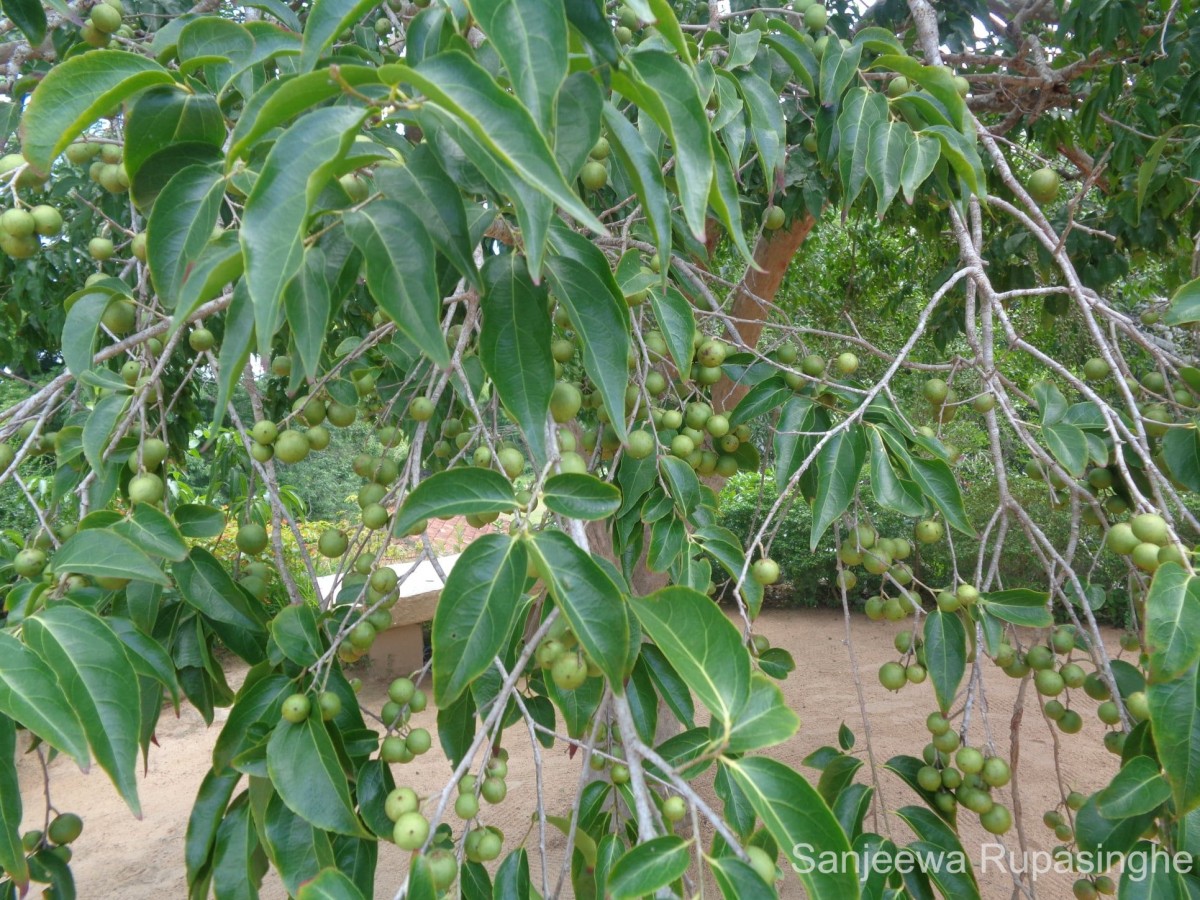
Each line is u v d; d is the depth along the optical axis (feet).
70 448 5.93
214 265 3.38
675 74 4.06
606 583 3.68
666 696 5.91
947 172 7.25
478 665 3.65
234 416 6.05
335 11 3.32
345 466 31.50
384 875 15.67
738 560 5.95
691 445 6.73
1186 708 3.85
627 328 4.22
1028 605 5.56
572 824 4.52
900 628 26.21
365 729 5.54
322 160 3.04
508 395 4.12
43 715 3.79
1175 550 4.27
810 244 19.77
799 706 21.17
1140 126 11.51
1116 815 4.12
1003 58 11.59
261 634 5.72
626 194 6.83
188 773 20.36
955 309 15.67
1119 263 13.24
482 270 4.26
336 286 4.21
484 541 3.81
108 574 4.44
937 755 6.06
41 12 6.07
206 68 4.88
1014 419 5.61
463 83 2.95
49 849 5.59
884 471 5.61
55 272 12.72
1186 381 5.69
